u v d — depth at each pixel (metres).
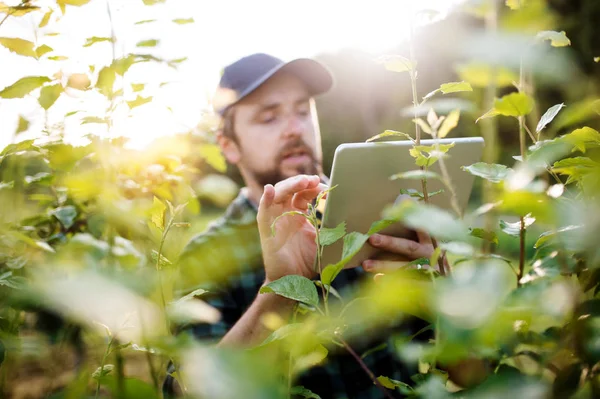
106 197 0.79
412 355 0.51
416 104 0.77
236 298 1.44
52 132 1.17
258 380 0.26
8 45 0.96
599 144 0.65
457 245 0.55
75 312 0.28
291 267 1.11
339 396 1.44
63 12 0.95
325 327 0.60
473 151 1.09
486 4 0.44
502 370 0.48
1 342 0.96
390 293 0.36
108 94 0.96
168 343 0.38
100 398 0.72
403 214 0.44
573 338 0.50
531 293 0.42
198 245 1.27
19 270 1.14
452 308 0.34
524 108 0.53
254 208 1.60
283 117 1.99
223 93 1.98
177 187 1.37
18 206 1.47
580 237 0.39
